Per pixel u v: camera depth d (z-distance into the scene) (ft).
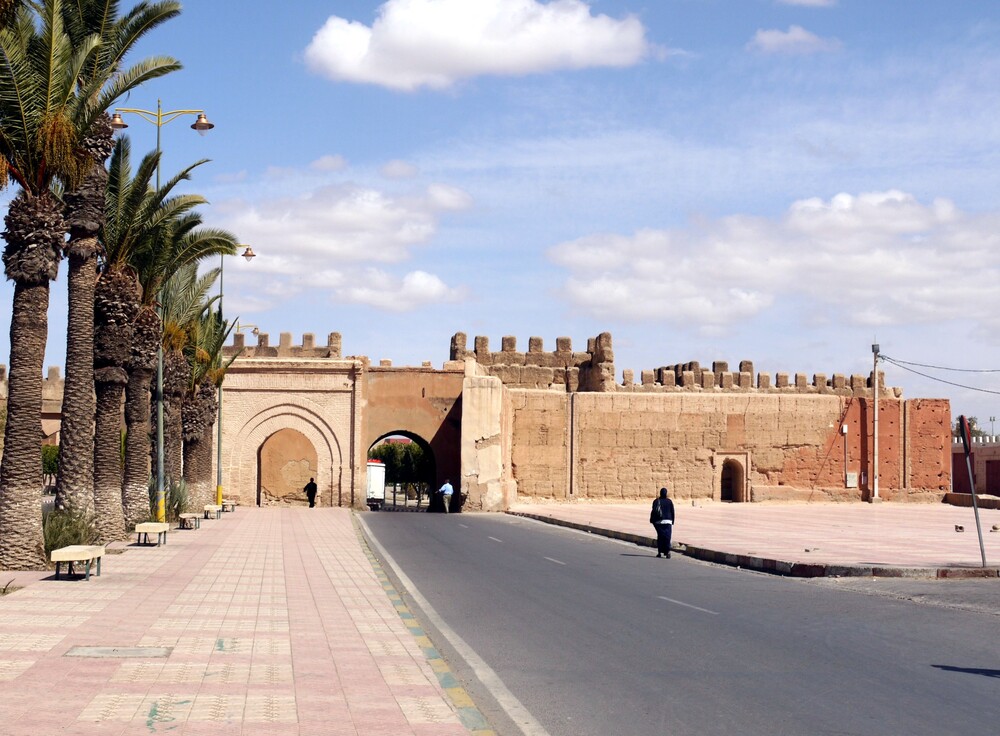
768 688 31.58
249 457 158.30
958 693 30.96
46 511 74.02
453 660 35.99
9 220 60.54
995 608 51.47
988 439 222.28
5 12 57.36
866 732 26.50
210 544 83.35
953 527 119.96
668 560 79.05
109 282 81.82
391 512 149.48
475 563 72.18
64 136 60.80
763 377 192.65
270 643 37.73
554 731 26.55
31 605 45.57
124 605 46.39
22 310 60.23
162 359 107.14
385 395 159.33
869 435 185.47
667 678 33.06
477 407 154.40
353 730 25.75
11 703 27.30
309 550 80.38
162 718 26.27
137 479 92.94
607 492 176.55
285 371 158.51
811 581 64.54
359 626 42.57
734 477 186.19
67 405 72.38
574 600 52.34
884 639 40.88
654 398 178.81
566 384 198.80
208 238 98.12
